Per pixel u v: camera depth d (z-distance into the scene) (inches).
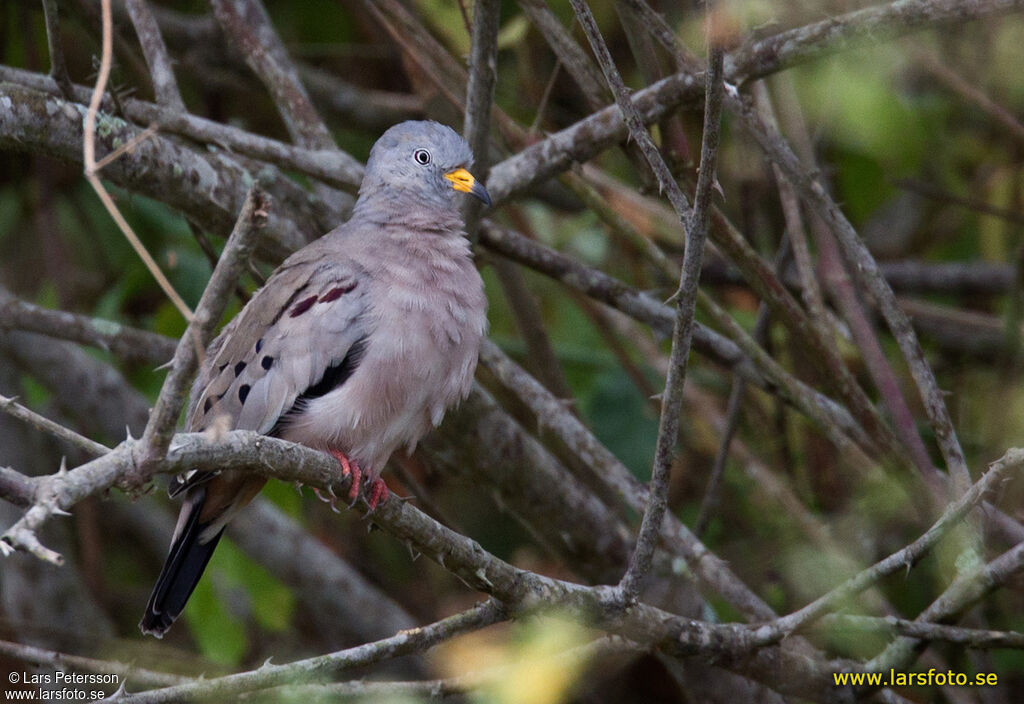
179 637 555.5
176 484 309.4
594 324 514.6
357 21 537.0
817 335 394.6
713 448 517.3
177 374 207.2
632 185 555.2
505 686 274.8
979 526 347.6
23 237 570.6
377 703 265.3
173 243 505.4
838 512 459.8
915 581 467.8
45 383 486.6
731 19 254.2
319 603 496.4
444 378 328.8
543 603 294.7
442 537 285.7
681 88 362.0
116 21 432.8
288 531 496.4
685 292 264.1
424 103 472.7
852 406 399.5
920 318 534.9
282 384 319.9
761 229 546.9
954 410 519.5
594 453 414.0
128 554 564.1
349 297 323.0
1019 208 536.4
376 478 302.7
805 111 502.3
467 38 455.2
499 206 386.0
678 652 321.1
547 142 385.7
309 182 446.0
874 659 344.2
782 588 456.4
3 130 321.7
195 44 529.7
